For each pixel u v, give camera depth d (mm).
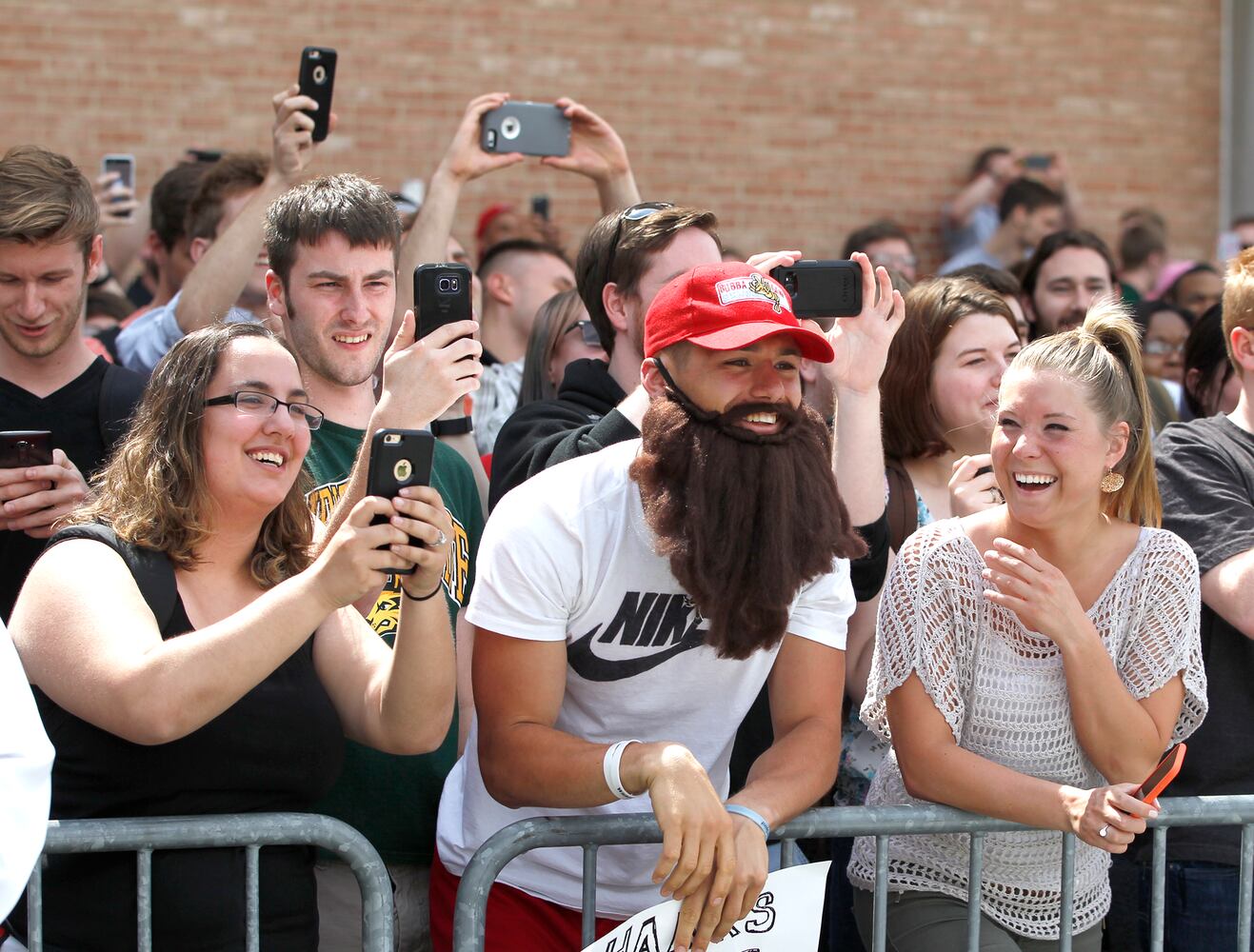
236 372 3230
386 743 3225
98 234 4453
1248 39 11430
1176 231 11586
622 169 5930
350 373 4141
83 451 4359
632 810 3404
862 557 3545
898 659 3508
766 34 10797
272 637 2879
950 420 4664
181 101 9977
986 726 3547
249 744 3158
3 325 4262
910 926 3578
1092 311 3766
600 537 3143
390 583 3902
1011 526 3625
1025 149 11258
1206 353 5164
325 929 3779
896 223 11062
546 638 3158
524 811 3410
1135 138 11477
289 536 3418
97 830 2918
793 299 3668
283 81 10109
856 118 10969
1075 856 3535
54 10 9781
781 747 3236
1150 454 3723
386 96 10227
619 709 3273
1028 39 11234
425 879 3893
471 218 10367
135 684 2836
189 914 3090
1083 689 3377
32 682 2990
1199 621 3627
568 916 3434
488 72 10383
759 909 3197
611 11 10539
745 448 3025
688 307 3076
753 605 3004
